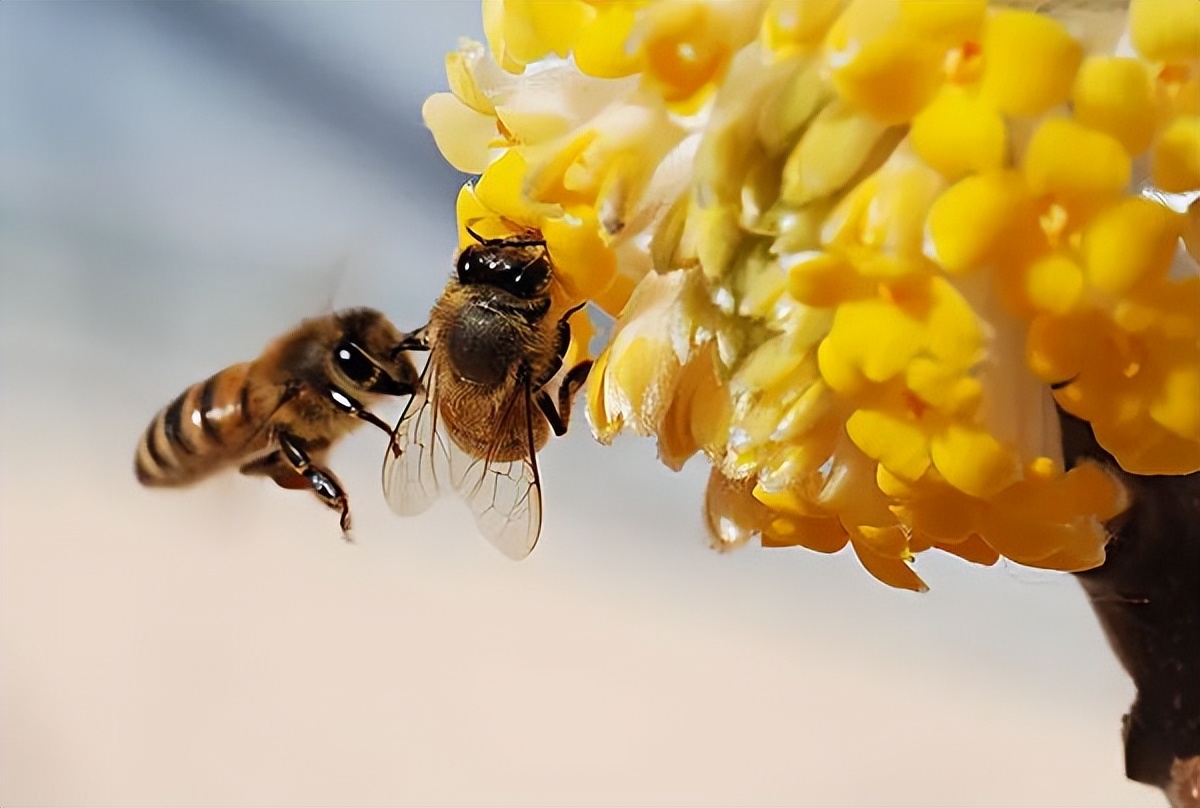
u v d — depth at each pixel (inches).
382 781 5.6
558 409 4.2
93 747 5.8
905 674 5.8
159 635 6.1
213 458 4.7
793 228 3.7
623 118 3.7
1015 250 3.6
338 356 4.6
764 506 3.9
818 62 3.7
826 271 3.6
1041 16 3.6
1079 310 3.6
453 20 5.6
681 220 3.7
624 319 3.8
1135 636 3.9
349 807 5.6
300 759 5.7
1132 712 4.0
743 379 3.7
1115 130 3.6
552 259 3.9
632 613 6.1
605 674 5.9
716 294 3.7
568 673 5.9
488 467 4.3
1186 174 3.6
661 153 3.7
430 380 4.3
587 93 3.8
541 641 6.0
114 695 6.0
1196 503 3.8
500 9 3.8
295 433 4.7
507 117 3.8
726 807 5.5
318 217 6.1
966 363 3.6
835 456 3.7
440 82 5.7
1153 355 3.6
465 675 5.9
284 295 4.8
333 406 4.7
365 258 5.1
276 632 6.1
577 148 3.7
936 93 3.6
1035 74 3.6
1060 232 3.6
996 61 3.6
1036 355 3.6
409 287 5.9
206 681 6.0
